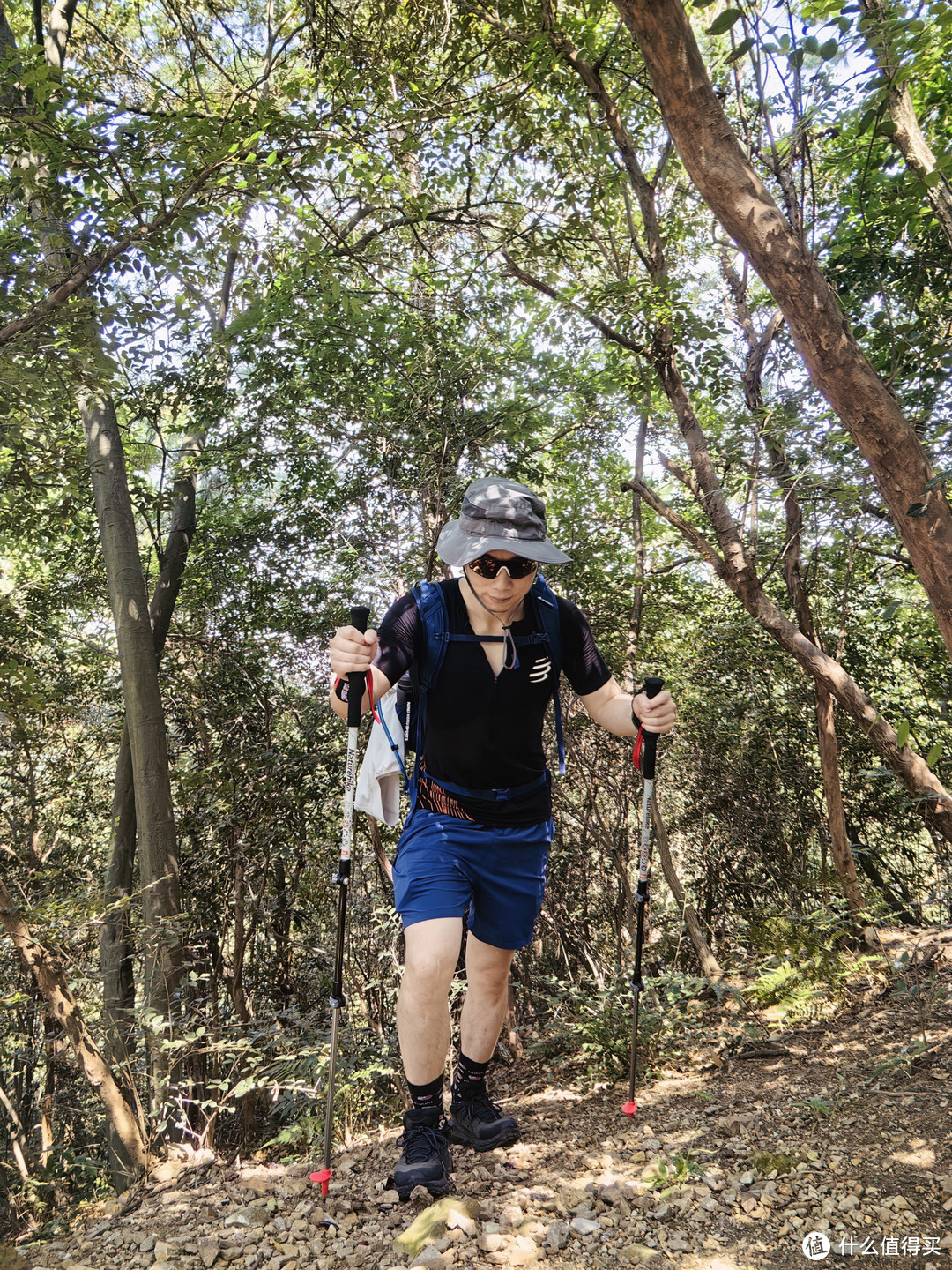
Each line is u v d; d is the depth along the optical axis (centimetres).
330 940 727
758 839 827
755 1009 462
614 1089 395
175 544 834
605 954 819
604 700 281
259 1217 259
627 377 685
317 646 748
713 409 762
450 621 249
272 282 634
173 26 877
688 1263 200
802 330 241
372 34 680
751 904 826
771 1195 225
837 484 464
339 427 680
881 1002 424
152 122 505
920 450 240
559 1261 208
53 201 491
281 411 717
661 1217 224
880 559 733
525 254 686
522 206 695
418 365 639
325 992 679
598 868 767
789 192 388
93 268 497
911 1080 296
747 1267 195
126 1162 496
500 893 259
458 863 250
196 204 504
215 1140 553
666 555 876
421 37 652
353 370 676
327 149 538
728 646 844
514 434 649
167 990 591
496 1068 556
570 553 738
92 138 472
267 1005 771
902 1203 210
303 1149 395
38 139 467
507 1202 244
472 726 247
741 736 848
